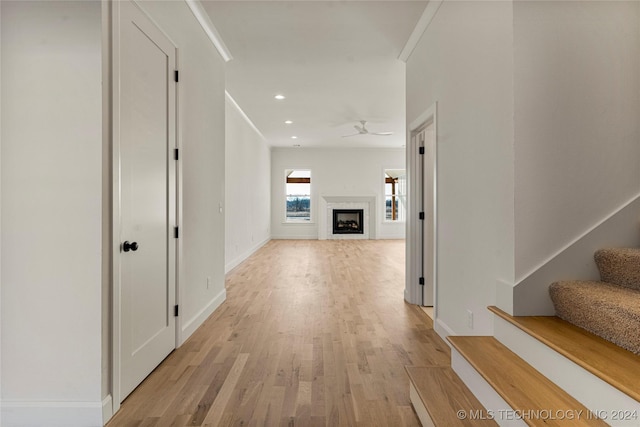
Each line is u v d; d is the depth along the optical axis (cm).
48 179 161
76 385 162
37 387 163
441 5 261
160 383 201
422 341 264
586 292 142
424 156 356
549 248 165
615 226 165
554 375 132
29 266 162
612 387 105
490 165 188
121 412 172
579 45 167
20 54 161
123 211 179
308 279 491
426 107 300
